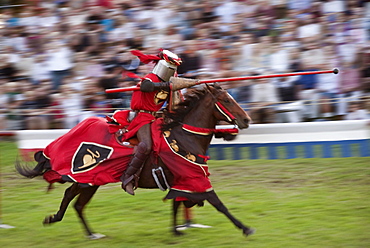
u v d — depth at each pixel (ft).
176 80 41.83
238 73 69.72
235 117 41.70
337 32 69.05
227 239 42.80
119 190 59.31
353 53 68.85
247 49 69.72
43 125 73.72
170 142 41.42
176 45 70.64
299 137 67.51
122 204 53.67
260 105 69.31
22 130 74.49
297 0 69.62
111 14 72.33
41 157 44.42
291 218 47.44
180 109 42.39
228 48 69.97
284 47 69.51
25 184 62.59
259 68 69.72
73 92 72.38
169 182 41.83
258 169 64.34
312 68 69.10
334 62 69.00
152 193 57.31
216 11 70.64
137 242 42.80
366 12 68.80
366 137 67.05
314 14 69.51
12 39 74.38
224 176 62.39
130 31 71.87
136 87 41.83
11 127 75.77
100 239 43.78
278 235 43.11
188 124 42.09
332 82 69.31
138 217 49.65
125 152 41.91
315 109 68.90
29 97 74.08
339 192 54.85
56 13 73.77
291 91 69.31
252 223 46.65
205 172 41.29
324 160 66.54
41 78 73.72
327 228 44.27
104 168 41.83
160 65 41.81
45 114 73.31
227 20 70.59
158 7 71.41
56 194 58.59
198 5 70.69
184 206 46.39
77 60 72.69
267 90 69.36
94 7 72.59
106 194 57.72
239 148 68.69
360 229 43.68
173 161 40.98
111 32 72.33
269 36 69.92
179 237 43.73
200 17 70.79
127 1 72.08
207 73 69.51
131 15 72.08
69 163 42.34
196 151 41.34
